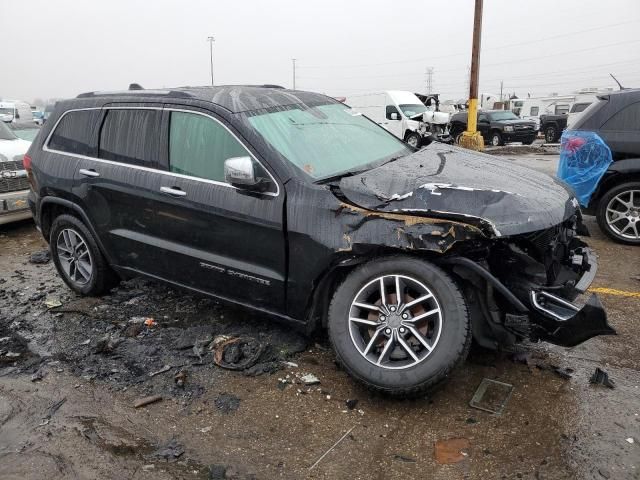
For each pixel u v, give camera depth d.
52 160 4.86
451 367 3.06
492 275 3.10
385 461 2.81
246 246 3.67
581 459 2.75
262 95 4.23
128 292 5.09
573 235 3.94
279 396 3.40
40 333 4.38
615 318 4.33
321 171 3.67
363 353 3.26
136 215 4.26
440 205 3.14
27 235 7.68
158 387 3.55
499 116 26.08
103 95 4.69
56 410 3.33
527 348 3.87
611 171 6.37
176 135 4.05
